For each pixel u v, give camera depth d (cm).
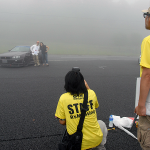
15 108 381
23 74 756
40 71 836
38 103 414
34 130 288
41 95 478
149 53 131
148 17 147
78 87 166
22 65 950
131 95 494
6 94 481
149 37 136
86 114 164
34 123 312
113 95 488
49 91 517
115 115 351
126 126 295
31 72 805
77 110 163
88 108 166
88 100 168
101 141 172
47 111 367
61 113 168
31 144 249
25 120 323
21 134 275
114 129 292
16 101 426
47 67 965
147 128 148
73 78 165
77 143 157
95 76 753
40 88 548
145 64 132
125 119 308
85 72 845
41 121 321
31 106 395
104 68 988
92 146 164
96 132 168
